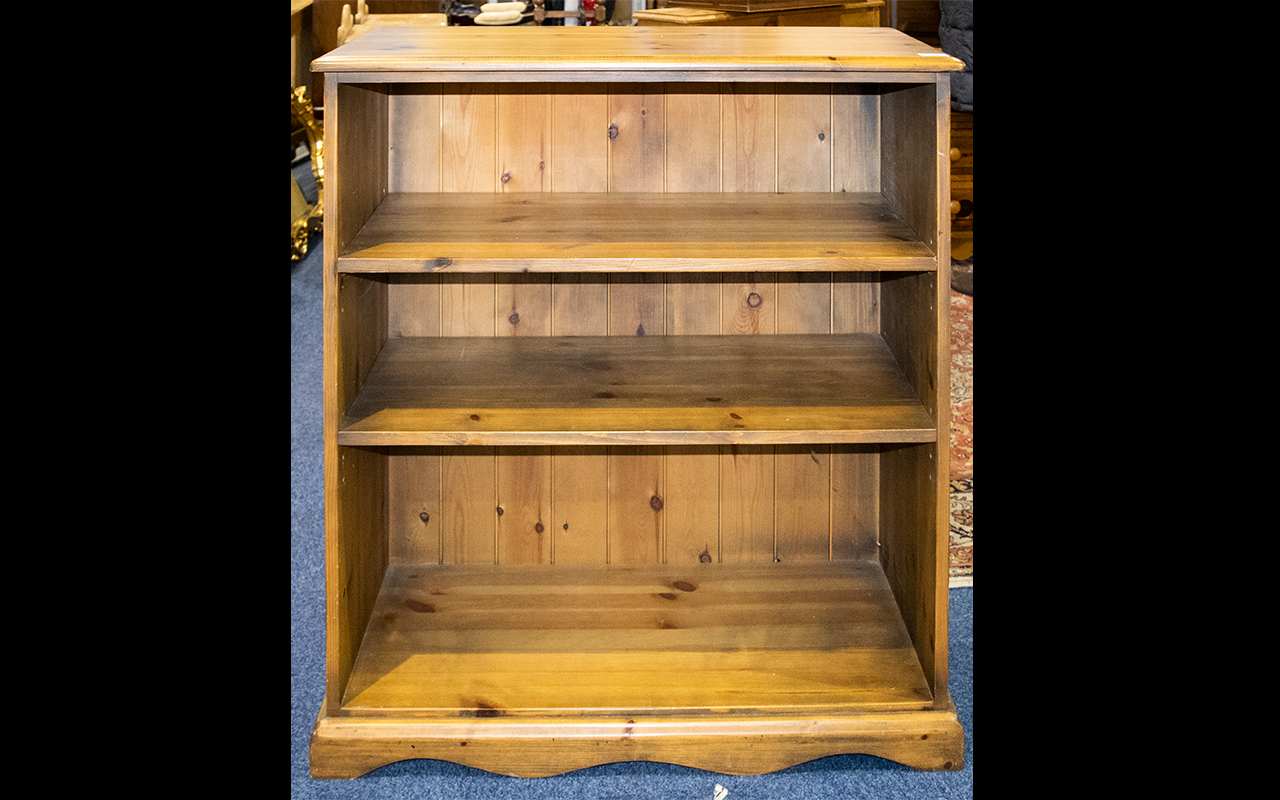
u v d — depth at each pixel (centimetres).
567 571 264
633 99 246
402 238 207
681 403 216
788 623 240
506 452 262
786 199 242
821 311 258
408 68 188
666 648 231
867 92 247
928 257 197
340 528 209
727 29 252
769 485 265
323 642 254
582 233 212
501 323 257
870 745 211
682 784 211
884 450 257
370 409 212
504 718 211
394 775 213
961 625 261
